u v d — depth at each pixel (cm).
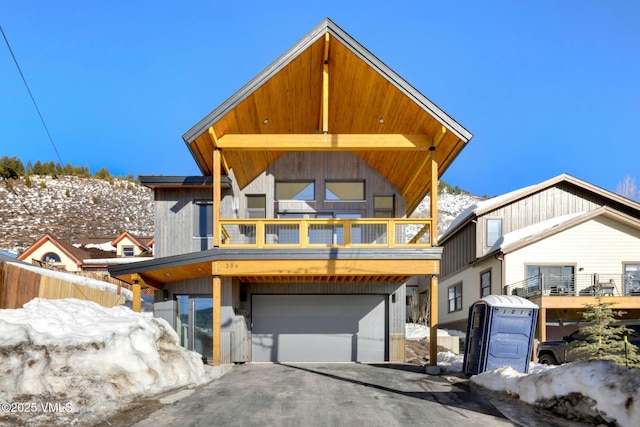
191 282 1514
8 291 1026
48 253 4009
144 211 10869
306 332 1619
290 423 695
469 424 690
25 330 779
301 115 1622
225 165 1472
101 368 821
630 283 1934
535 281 1970
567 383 723
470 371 1111
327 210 1686
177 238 1588
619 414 625
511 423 693
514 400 834
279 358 1605
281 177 1698
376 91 1386
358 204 1688
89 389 771
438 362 1460
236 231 1588
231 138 1323
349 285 1620
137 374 870
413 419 718
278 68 1290
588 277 1986
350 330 1619
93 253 4734
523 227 2344
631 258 1994
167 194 1608
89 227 9050
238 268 1281
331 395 890
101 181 12306
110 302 1659
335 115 1623
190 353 1162
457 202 12462
